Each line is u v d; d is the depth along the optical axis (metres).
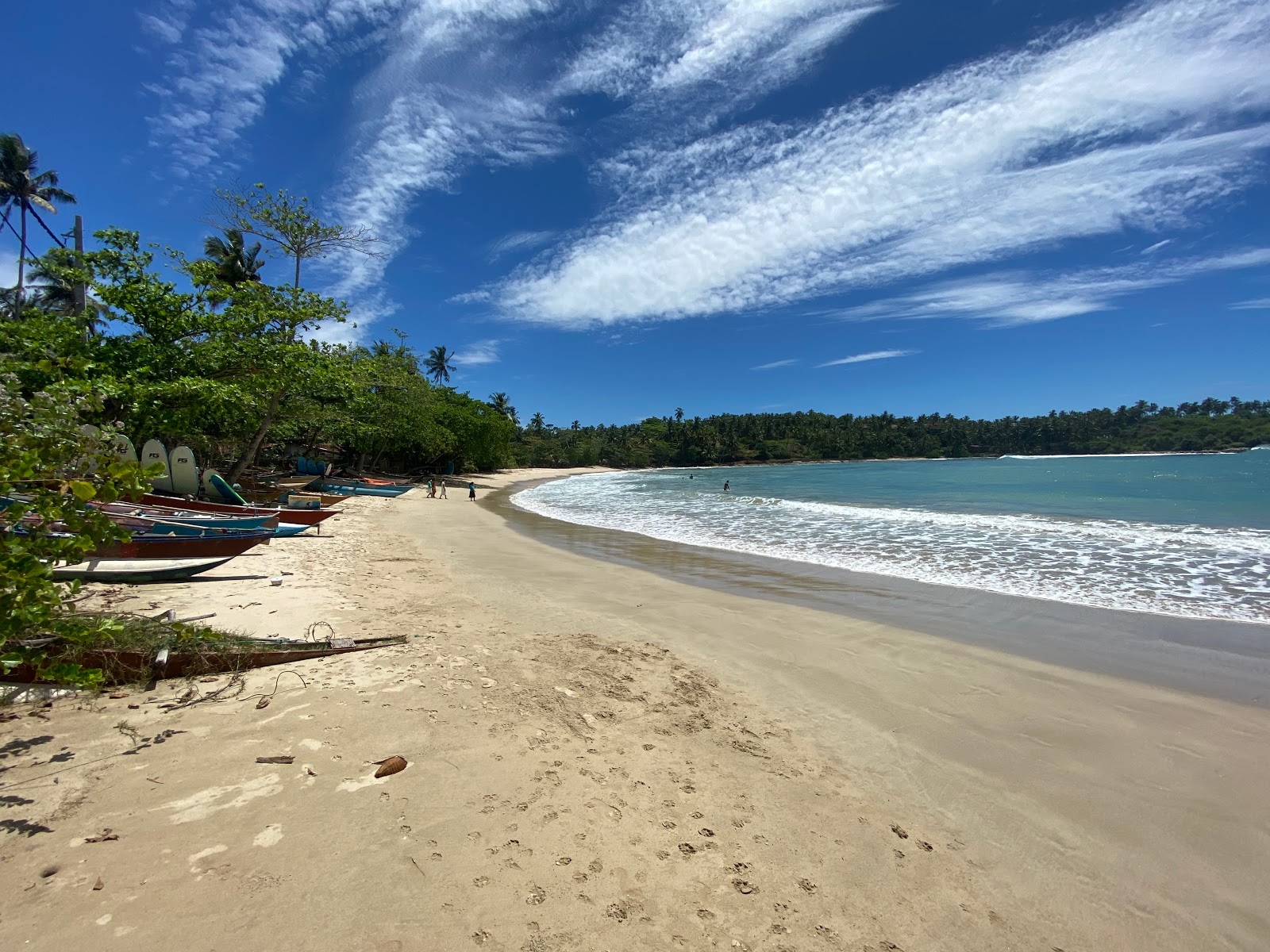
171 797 3.12
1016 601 9.35
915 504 26.33
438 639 6.27
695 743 4.40
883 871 3.14
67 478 3.67
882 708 5.33
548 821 3.23
